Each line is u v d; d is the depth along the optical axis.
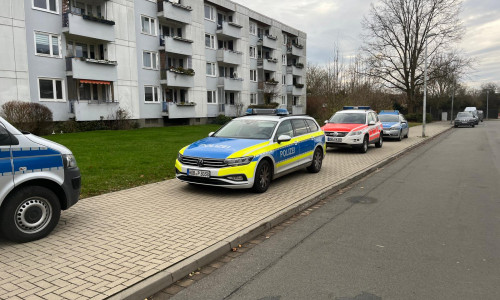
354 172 9.79
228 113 35.09
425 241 4.77
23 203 4.49
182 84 29.09
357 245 4.66
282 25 45.50
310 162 9.36
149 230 4.98
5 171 4.30
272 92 41.00
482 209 6.33
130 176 8.53
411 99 45.16
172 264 3.87
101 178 8.21
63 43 21.28
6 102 17.62
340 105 29.70
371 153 14.20
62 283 3.44
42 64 20.12
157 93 27.97
